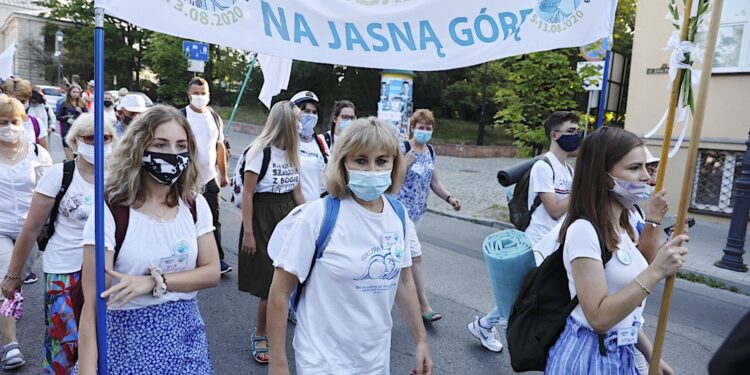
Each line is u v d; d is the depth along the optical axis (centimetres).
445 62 263
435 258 667
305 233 201
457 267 627
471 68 2452
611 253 199
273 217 377
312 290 204
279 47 237
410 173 446
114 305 189
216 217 538
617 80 1371
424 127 440
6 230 351
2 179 346
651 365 197
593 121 1110
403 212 219
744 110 943
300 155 412
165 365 199
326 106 2519
